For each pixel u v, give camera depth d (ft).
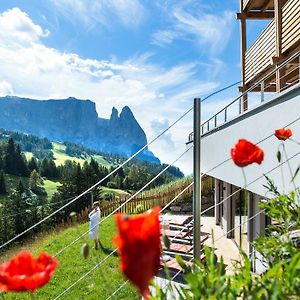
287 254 6.61
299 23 25.76
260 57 34.50
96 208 38.91
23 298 28.19
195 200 8.92
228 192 45.24
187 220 47.73
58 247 48.62
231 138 29.96
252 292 4.08
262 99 21.98
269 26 32.07
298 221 7.07
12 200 169.48
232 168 29.76
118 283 29.22
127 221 2.73
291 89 16.55
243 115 25.64
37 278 3.46
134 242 2.63
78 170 174.40
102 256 37.47
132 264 2.62
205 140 43.19
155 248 2.72
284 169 17.31
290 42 27.61
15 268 3.67
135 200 76.79
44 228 138.31
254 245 6.94
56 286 30.86
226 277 4.57
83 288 29.73
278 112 18.48
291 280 4.39
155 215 2.87
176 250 28.32
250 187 22.90
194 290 4.11
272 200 8.02
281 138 10.02
